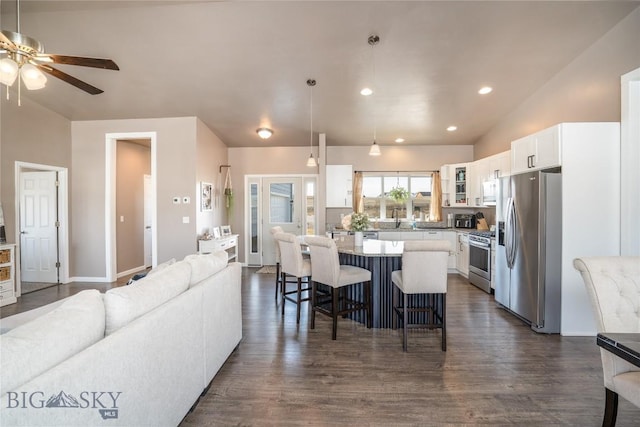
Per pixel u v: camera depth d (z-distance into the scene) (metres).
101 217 5.04
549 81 3.88
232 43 3.20
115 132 4.99
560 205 2.96
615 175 2.91
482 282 4.57
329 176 6.16
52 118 4.69
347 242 4.04
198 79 3.88
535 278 3.02
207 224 5.36
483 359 2.48
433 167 6.46
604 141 2.91
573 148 2.92
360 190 6.46
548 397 1.98
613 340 1.27
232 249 5.89
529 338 2.89
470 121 5.18
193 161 4.89
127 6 2.72
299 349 2.66
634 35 2.75
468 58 3.45
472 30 3.00
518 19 2.86
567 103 3.58
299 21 2.89
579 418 1.78
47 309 2.21
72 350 1.07
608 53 3.02
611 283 1.63
